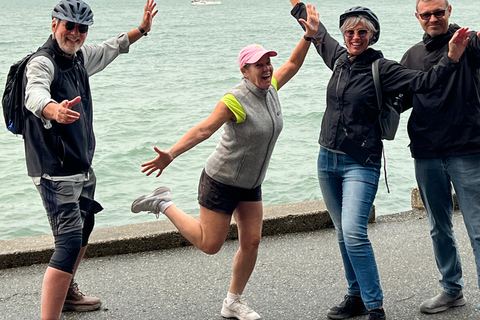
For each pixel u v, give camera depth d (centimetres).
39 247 500
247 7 18362
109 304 437
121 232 530
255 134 374
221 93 2472
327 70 2934
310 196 1161
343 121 387
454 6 13625
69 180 381
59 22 370
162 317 418
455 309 418
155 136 1702
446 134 383
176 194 1173
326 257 507
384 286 458
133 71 3234
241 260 407
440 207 402
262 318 413
